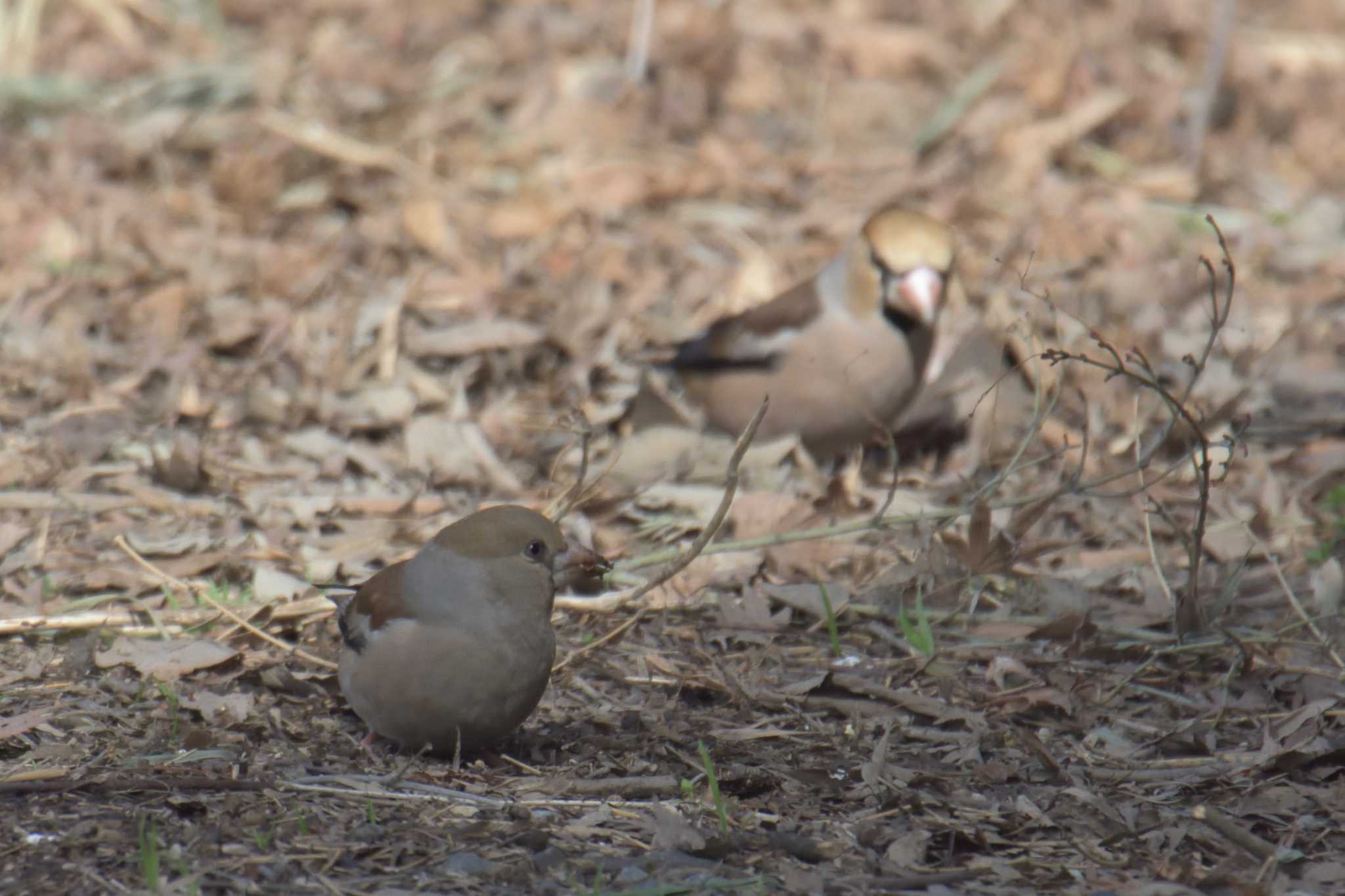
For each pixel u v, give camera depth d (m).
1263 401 13.72
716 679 9.37
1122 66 20.61
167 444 12.71
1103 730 8.91
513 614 7.96
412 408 13.34
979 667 9.77
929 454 13.34
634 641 9.94
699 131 19.52
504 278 15.87
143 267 15.66
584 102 19.50
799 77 20.77
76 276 15.48
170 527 11.31
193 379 13.77
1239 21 23.09
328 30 21.52
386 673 8.00
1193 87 20.59
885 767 8.23
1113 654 9.84
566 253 16.42
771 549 11.00
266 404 13.12
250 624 9.73
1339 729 8.85
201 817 7.52
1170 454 12.95
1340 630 9.94
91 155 18.14
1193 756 8.65
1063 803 8.02
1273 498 11.97
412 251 16.48
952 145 19.08
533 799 7.88
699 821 7.68
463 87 19.94
